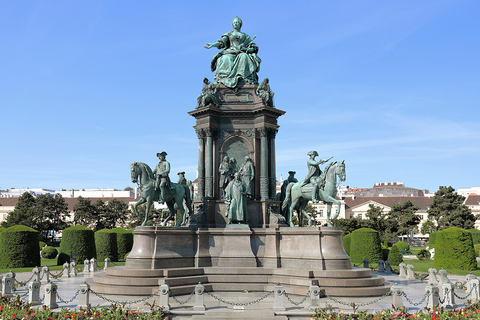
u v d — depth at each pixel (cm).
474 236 6178
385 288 2025
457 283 2505
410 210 8119
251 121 2586
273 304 1822
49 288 1772
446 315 1494
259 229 2380
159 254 2180
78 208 8812
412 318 1452
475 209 11581
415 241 9125
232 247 2327
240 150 2578
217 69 2683
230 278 2175
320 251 2183
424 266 3838
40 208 8481
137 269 2109
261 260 2338
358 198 12069
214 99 2545
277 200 2528
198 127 2586
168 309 1678
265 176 2508
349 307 1756
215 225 2478
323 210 11344
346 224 6919
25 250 3697
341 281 2011
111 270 2136
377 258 3862
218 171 2559
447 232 3500
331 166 2414
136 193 13150
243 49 2694
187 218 2600
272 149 2594
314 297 1734
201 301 1678
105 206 9031
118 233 4688
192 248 2319
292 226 2484
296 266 2230
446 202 8594
